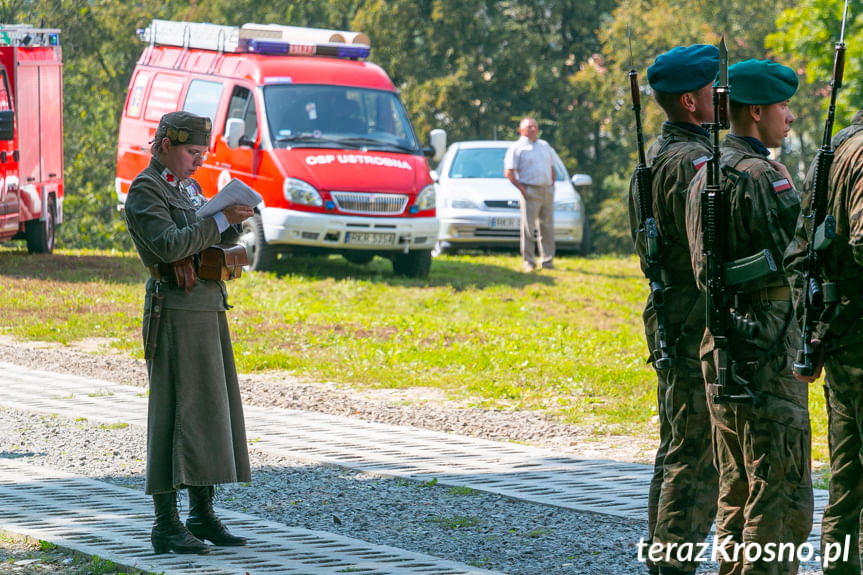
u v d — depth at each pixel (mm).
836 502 6590
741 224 6270
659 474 7344
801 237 6203
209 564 7668
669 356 6930
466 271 28500
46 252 28469
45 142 28125
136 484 10258
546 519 9141
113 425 12656
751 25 58812
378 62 60344
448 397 14750
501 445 11992
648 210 7016
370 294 24312
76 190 62219
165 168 8023
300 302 22859
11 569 7539
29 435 12180
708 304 6355
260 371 16547
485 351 17906
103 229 61312
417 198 25938
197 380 8023
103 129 64250
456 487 10117
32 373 15898
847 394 6266
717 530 6477
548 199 29453
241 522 8961
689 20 58125
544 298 25469
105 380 15508
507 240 31562
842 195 6035
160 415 8000
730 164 6359
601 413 13734
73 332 18953
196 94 27250
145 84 28750
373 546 8219
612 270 30266
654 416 13539
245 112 26156
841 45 6172
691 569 6980
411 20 59938
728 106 6281
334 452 11586
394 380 15625
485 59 61000
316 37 27781
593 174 61438
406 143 26906
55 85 28875
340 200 25172
